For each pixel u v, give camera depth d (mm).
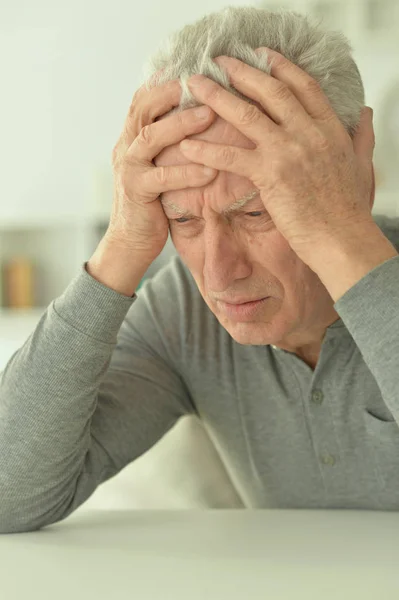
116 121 4578
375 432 1045
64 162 4629
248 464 1186
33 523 946
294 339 1053
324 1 3775
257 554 795
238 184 840
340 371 1047
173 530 907
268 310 929
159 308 1210
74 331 940
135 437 1106
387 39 3752
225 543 843
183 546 835
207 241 878
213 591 687
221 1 4422
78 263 4457
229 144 831
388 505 1084
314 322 998
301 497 1147
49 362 941
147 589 696
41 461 937
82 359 941
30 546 864
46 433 937
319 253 828
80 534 912
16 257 4570
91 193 4309
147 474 1321
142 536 884
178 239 927
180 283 1221
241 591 685
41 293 4605
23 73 4633
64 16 4574
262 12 904
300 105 822
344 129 841
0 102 4664
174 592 687
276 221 841
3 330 4180
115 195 948
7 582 727
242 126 813
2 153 4684
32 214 4520
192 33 893
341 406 1062
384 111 3248
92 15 4551
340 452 1085
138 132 897
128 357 1165
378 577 716
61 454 947
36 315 4336
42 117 4629
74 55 4586
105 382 1109
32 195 4664
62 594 691
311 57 872
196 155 827
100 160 4598
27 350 961
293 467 1136
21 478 931
